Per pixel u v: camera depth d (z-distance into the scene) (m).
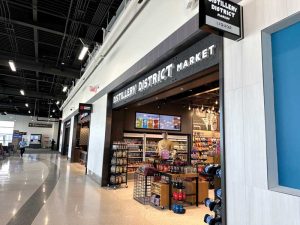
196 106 10.77
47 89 18.28
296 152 1.91
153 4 4.84
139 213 4.53
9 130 27.78
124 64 6.25
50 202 5.12
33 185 6.91
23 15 7.40
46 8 6.68
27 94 17.45
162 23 4.33
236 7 2.41
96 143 8.34
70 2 6.42
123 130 8.52
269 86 2.14
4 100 22.67
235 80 2.47
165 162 5.57
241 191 2.25
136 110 9.05
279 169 2.03
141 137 9.23
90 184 7.33
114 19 6.98
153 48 4.56
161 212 4.63
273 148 2.05
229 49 2.60
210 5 2.22
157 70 4.61
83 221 3.99
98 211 4.57
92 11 6.89
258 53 2.22
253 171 2.14
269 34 2.24
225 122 2.54
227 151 2.47
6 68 13.02
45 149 27.86
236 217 2.28
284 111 2.04
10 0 6.34
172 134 10.01
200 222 4.08
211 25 2.19
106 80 7.91
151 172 5.34
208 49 3.11
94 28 7.53
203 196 5.37
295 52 2.01
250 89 2.27
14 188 6.41
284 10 2.03
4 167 10.65
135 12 5.45
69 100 17.41
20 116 28.50
